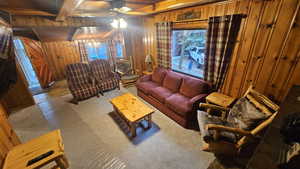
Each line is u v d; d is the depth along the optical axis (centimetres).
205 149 176
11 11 245
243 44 201
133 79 442
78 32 465
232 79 227
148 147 204
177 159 183
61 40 513
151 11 292
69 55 555
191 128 239
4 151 153
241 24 197
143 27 397
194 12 253
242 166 168
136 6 288
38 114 297
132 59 482
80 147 207
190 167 171
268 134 85
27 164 135
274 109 148
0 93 182
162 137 222
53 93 411
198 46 273
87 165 178
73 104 337
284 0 154
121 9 250
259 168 68
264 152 74
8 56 199
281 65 170
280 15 160
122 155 192
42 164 133
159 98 281
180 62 324
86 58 603
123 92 398
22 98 325
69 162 182
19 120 278
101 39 620
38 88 455
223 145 167
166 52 332
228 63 224
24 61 465
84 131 241
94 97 370
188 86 269
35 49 435
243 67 208
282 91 175
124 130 241
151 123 255
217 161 177
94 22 398
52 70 519
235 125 179
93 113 296
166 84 315
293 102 111
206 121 192
